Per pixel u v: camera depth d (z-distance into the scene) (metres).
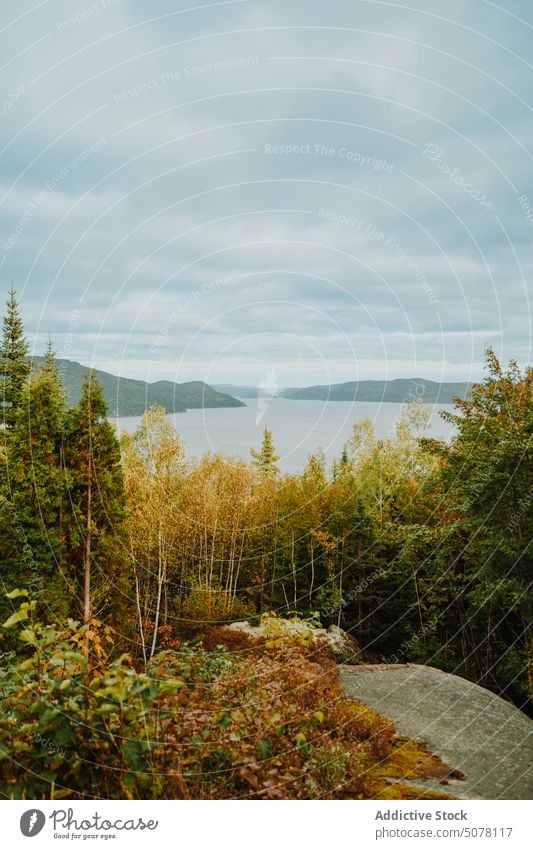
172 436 24.86
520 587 15.34
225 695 5.50
